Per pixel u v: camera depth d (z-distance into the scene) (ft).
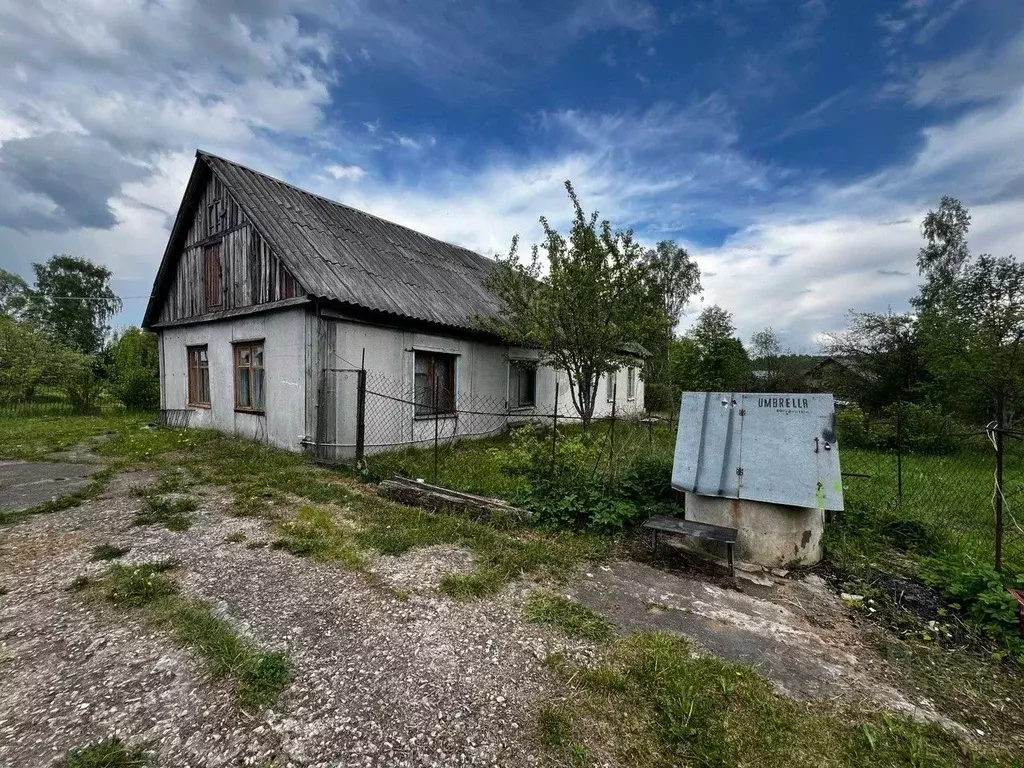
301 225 29.71
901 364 45.88
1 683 6.89
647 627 9.12
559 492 15.70
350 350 25.26
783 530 12.05
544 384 41.63
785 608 10.13
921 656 8.48
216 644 7.88
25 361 44.29
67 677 7.06
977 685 7.69
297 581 10.53
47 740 5.84
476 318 31.65
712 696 7.06
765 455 12.34
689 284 119.24
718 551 12.73
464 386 32.60
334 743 5.95
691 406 13.79
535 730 6.31
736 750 6.03
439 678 7.30
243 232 29.09
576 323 28.07
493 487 18.72
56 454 24.16
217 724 6.21
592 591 10.65
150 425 36.17
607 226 27.45
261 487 18.24
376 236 36.19
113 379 50.19
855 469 25.21
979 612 9.59
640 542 13.60
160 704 6.55
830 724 6.60
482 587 10.42
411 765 5.65
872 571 11.74
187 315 34.81
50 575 10.45
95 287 135.33
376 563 11.62
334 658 7.73
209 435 29.17
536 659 7.89
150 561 11.30
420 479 19.19
